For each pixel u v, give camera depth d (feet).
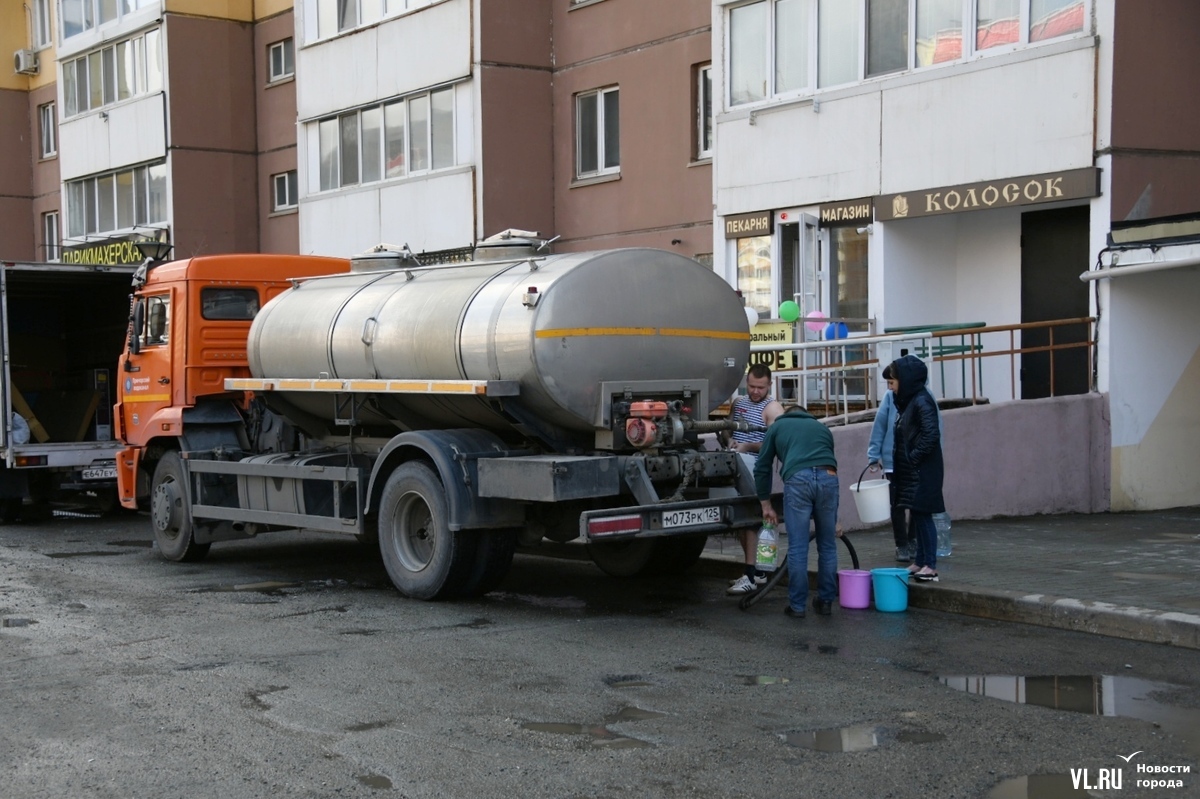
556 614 30.25
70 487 54.85
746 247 57.00
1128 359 44.98
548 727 19.97
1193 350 46.55
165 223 93.09
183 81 91.91
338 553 43.29
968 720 20.03
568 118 69.10
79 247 102.73
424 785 17.22
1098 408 44.78
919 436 30.48
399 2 73.41
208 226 93.04
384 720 20.47
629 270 31.30
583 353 30.27
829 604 29.58
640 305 31.40
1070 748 18.48
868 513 31.45
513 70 68.85
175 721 20.53
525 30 69.05
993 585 29.91
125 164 96.48
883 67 50.98
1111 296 44.47
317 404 37.55
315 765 18.13
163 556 41.78
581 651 25.73
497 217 68.54
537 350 29.76
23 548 45.01
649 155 64.28
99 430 60.23
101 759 18.57
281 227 92.79
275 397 38.40
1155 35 44.06
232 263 42.16
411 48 72.43
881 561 34.53
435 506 31.68
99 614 30.55
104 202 101.30
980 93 47.14
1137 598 27.81
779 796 16.61
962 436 42.27
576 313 30.19
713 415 40.55
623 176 65.77
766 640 26.68
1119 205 43.70
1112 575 31.17
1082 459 44.80
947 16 48.62
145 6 93.45
